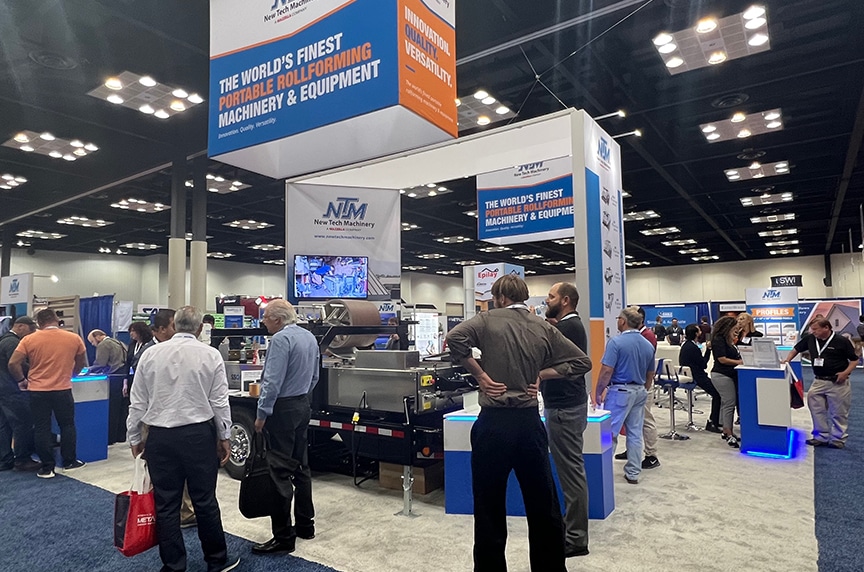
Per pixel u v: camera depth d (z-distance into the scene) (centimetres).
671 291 2641
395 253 675
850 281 2266
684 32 612
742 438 552
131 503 258
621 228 539
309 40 286
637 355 434
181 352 272
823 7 592
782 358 873
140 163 1063
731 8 573
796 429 688
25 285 810
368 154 332
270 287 2616
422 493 415
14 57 649
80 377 540
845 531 334
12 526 351
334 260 645
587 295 436
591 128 467
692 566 285
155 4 591
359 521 356
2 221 1549
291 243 639
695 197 1352
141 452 273
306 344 320
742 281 2484
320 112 279
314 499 403
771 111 838
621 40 667
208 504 273
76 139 925
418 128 302
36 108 789
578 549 299
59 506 391
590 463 361
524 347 244
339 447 480
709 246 2116
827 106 846
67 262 2156
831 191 1330
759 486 432
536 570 239
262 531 339
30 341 480
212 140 318
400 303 673
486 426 241
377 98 260
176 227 992
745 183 1236
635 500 397
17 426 498
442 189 1276
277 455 307
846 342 575
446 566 286
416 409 387
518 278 266
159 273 2267
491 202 684
